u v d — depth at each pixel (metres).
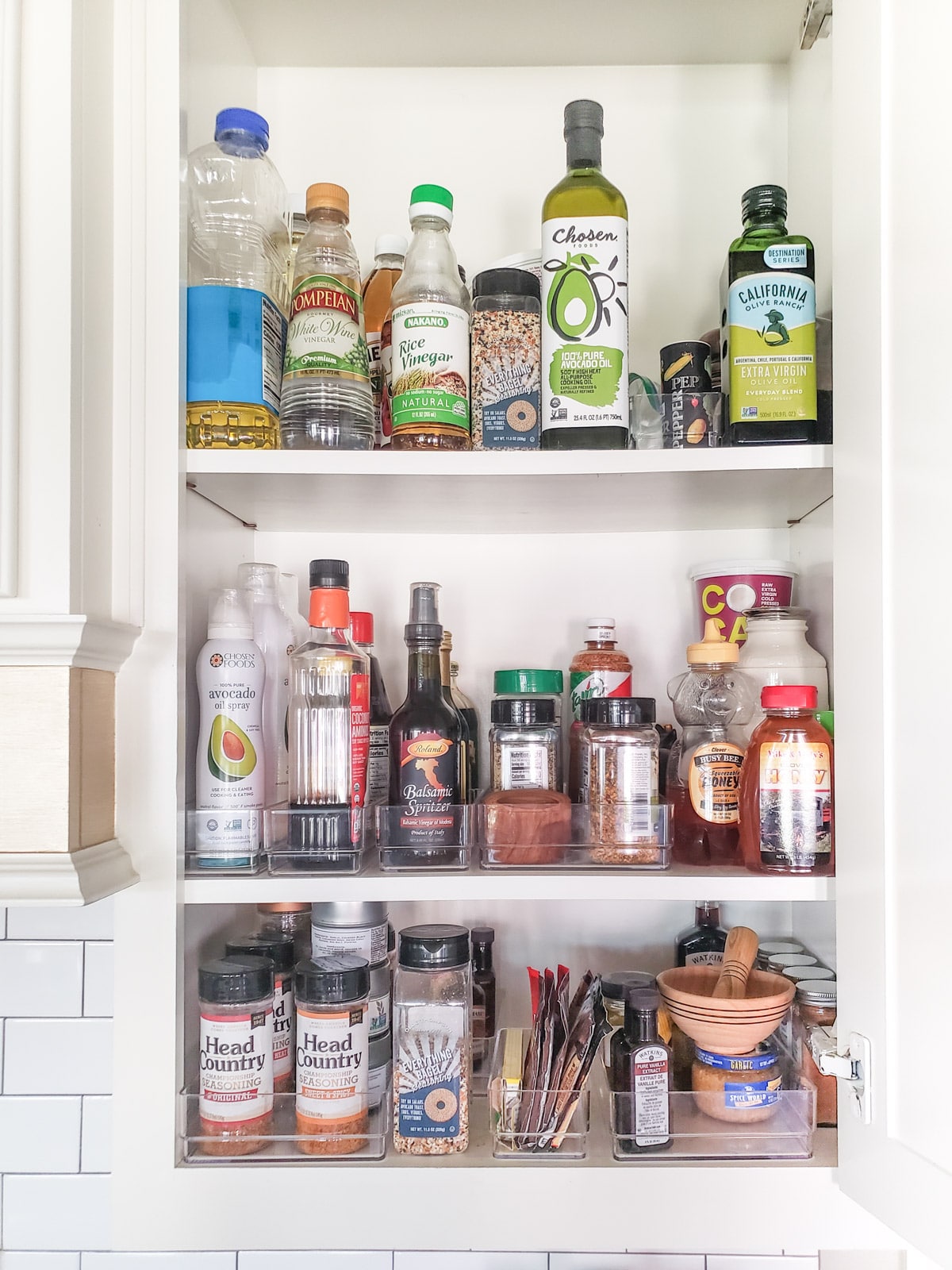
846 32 0.77
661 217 1.15
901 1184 0.67
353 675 0.87
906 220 0.68
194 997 0.90
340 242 0.94
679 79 1.16
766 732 0.87
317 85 1.16
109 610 0.80
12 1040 0.88
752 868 0.86
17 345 0.71
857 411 0.75
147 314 0.83
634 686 1.12
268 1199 0.81
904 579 0.68
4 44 0.71
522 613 1.13
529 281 0.91
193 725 0.89
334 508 1.01
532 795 0.90
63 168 0.72
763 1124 0.84
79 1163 0.87
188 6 0.88
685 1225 0.81
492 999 1.02
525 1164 0.82
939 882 0.62
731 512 1.04
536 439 0.90
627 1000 0.87
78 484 0.73
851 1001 0.75
